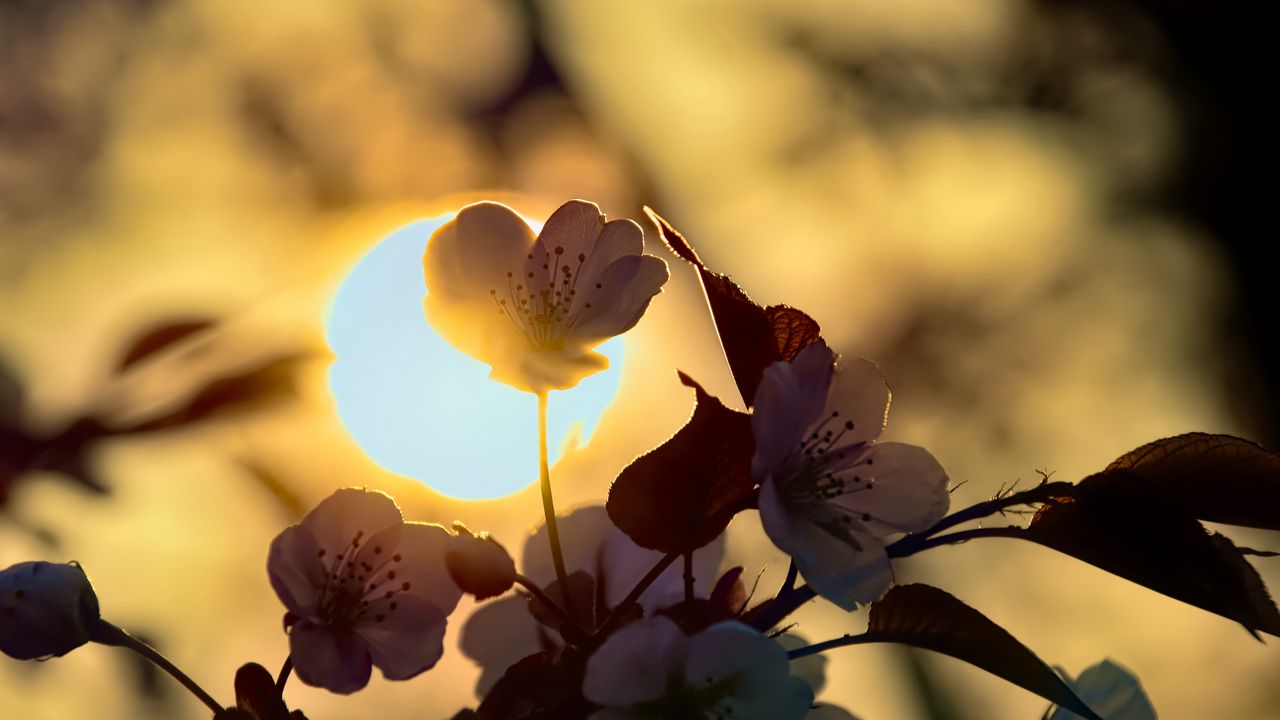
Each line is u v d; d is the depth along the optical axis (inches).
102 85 71.4
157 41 72.7
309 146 71.1
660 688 21.7
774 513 22.0
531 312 23.1
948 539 22.7
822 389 22.3
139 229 69.6
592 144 71.5
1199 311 61.7
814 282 69.6
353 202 70.3
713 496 22.2
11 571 22.8
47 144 69.4
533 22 71.4
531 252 23.3
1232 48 56.9
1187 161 59.1
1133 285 65.4
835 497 22.7
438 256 23.2
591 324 23.1
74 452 29.2
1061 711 23.7
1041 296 66.4
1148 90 60.4
